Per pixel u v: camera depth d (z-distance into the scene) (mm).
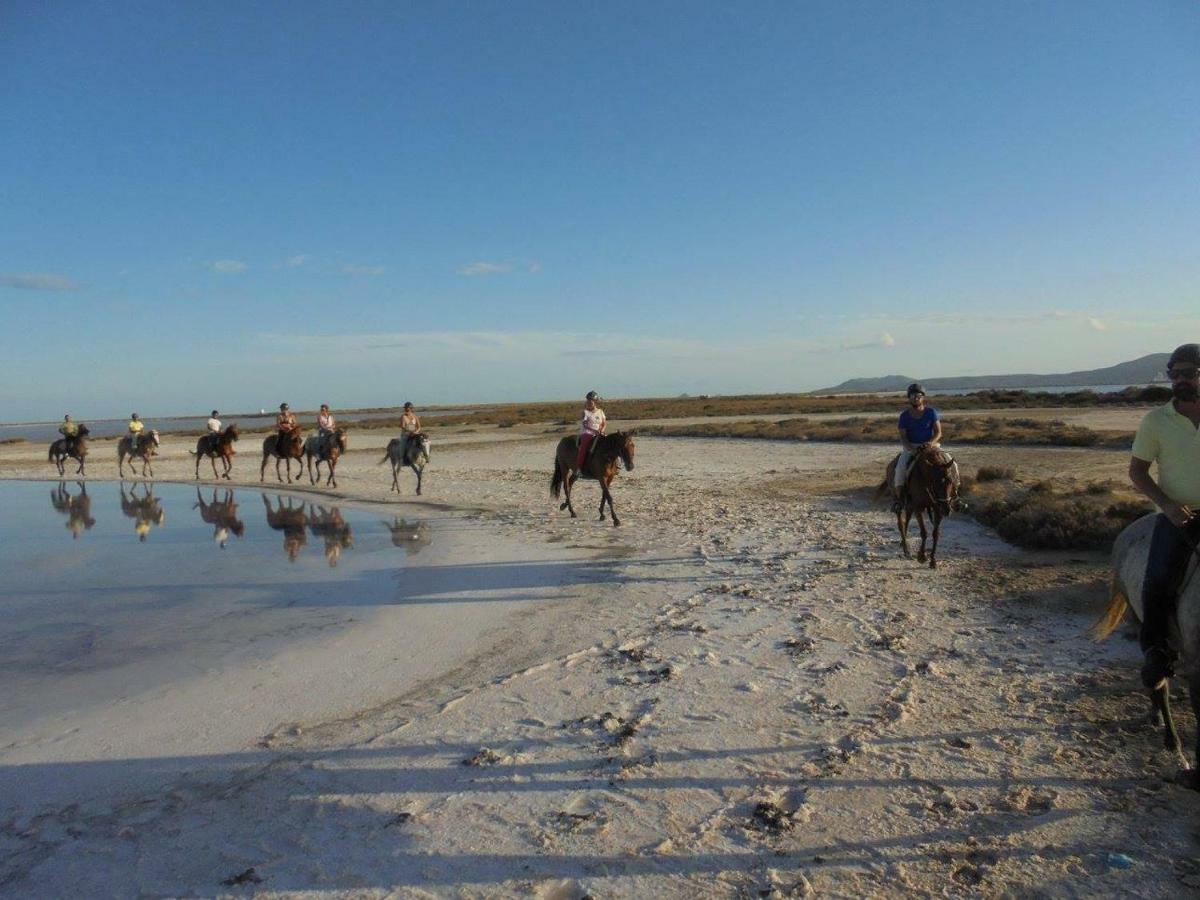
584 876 4133
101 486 28797
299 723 6414
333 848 4469
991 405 61594
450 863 4281
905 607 9234
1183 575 4496
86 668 7922
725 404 108250
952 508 11062
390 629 9125
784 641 8117
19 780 5461
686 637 8398
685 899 3914
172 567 13117
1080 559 11172
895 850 4285
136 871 4273
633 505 18938
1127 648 7449
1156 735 5559
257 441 55750
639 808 4832
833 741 5711
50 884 4164
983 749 5473
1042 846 4262
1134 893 3826
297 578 12023
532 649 8219
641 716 6293
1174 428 4355
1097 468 21797
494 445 43594
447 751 5766
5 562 13773
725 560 12234
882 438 34344
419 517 18312
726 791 5020
